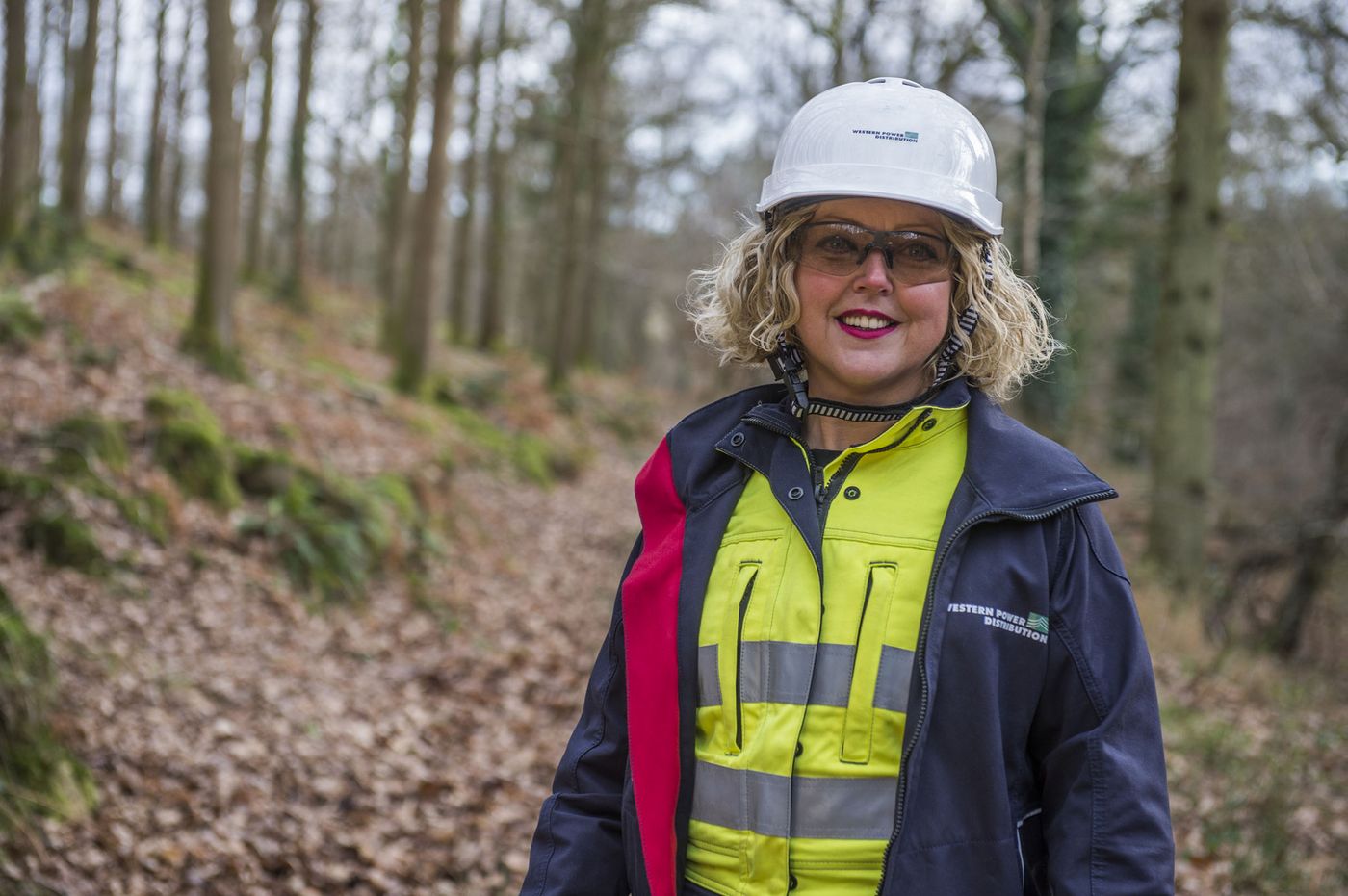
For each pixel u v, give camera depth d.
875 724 1.30
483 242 27.36
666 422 23.89
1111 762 1.25
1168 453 8.89
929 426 1.42
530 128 19.84
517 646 7.43
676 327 24.95
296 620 6.73
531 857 1.59
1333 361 11.15
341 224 33.12
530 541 10.98
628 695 1.47
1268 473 13.23
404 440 11.38
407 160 17.88
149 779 4.24
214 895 3.67
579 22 18.34
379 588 7.83
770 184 1.51
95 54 15.62
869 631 1.32
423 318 14.59
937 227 1.44
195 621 6.12
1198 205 8.79
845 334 1.47
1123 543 9.87
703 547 1.46
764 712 1.35
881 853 1.29
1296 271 10.95
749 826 1.34
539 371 23.09
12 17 12.37
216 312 10.53
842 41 11.38
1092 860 1.23
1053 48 10.91
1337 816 4.91
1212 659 7.35
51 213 14.41
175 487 7.28
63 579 5.86
